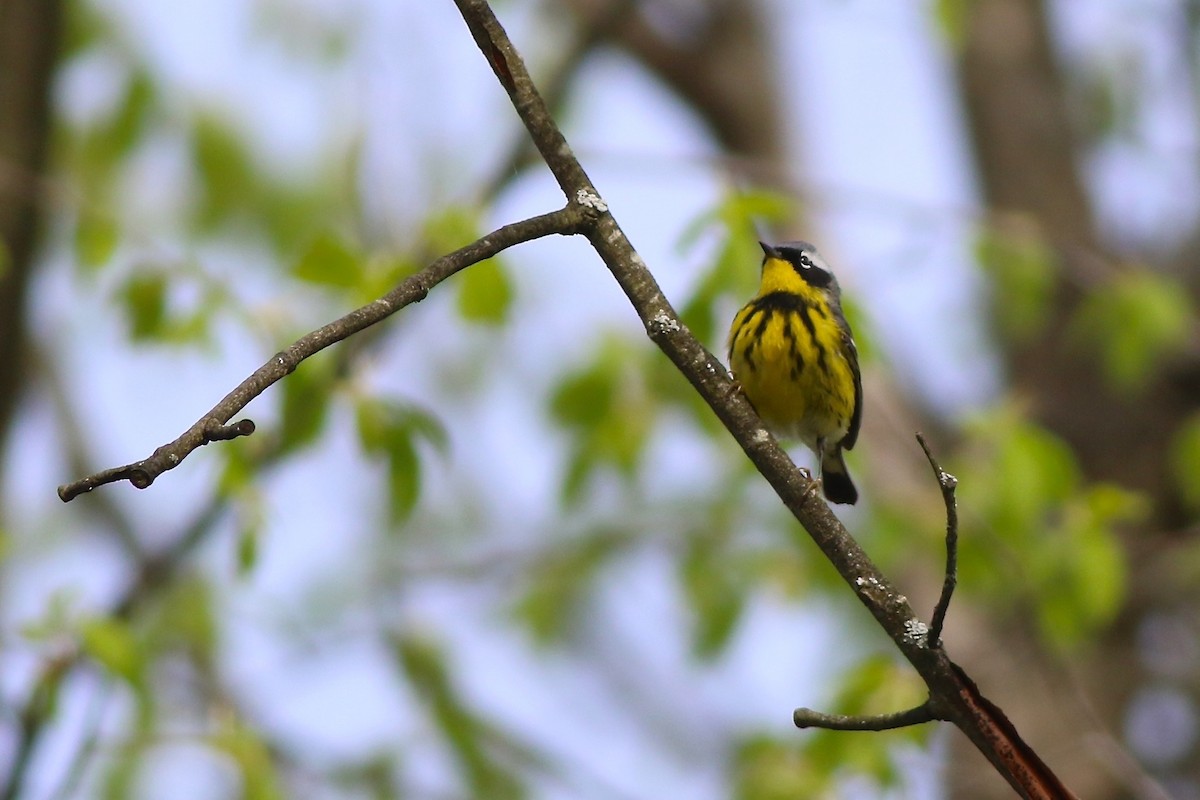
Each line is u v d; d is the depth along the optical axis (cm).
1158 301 1245
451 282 1037
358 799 1270
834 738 1084
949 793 1263
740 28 1678
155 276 1035
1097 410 1666
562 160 643
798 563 1347
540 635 1565
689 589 1363
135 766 1142
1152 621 1580
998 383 1727
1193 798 1595
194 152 1396
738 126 1648
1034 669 1366
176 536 1284
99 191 1388
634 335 1229
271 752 1266
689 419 1215
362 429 976
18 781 972
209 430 528
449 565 1571
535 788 1307
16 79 1124
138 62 1343
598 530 1510
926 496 1282
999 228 1259
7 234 1090
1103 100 1775
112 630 998
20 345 1159
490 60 649
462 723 1308
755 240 1067
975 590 1230
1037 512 1166
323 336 564
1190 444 1279
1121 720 1551
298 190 1441
